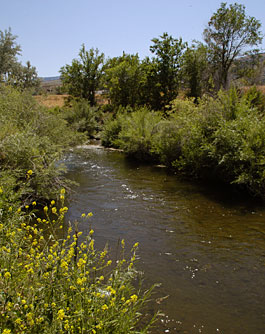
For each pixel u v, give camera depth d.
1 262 2.17
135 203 7.78
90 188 9.22
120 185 9.65
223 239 5.60
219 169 9.50
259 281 4.20
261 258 4.86
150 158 14.23
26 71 31.56
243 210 7.20
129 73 31.80
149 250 5.11
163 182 10.09
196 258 4.86
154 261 4.72
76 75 38.09
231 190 8.94
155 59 28.73
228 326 3.25
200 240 5.55
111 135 19.70
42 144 7.15
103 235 5.66
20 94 10.02
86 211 7.03
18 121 8.72
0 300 1.87
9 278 2.00
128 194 8.62
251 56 31.03
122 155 16.23
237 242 5.46
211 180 10.04
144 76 30.14
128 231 5.93
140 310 3.41
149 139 14.00
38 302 2.03
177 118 12.35
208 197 8.30
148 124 14.69
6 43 30.95
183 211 7.17
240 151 8.12
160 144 12.52
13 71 29.89
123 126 18.20
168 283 4.08
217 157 9.09
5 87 9.85
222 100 10.14
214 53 31.08
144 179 10.53
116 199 8.10
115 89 32.94
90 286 2.40
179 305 3.59
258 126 8.21
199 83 28.31
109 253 4.84
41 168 6.30
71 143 11.14
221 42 30.80
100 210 7.16
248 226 6.21
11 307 1.85
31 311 1.88
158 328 3.14
